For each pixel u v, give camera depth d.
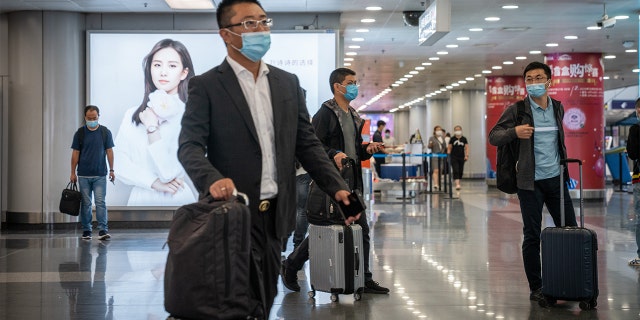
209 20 13.35
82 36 13.20
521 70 24.78
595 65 19.70
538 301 6.00
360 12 13.77
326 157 3.31
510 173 6.16
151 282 7.25
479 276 7.41
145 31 13.07
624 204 17.70
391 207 16.81
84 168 11.05
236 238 2.76
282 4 12.88
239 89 3.13
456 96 34.12
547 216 14.09
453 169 23.27
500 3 13.13
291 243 10.45
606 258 8.64
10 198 13.06
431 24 11.66
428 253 9.12
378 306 5.95
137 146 13.00
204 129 3.08
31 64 12.92
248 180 3.08
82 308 6.00
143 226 12.98
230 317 2.74
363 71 25.42
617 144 35.50
